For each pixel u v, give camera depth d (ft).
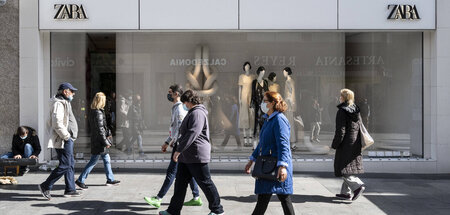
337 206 24.94
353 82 37.37
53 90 36.52
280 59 37.17
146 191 28.02
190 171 21.56
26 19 35.04
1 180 29.71
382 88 37.37
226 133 37.17
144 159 36.94
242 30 36.17
